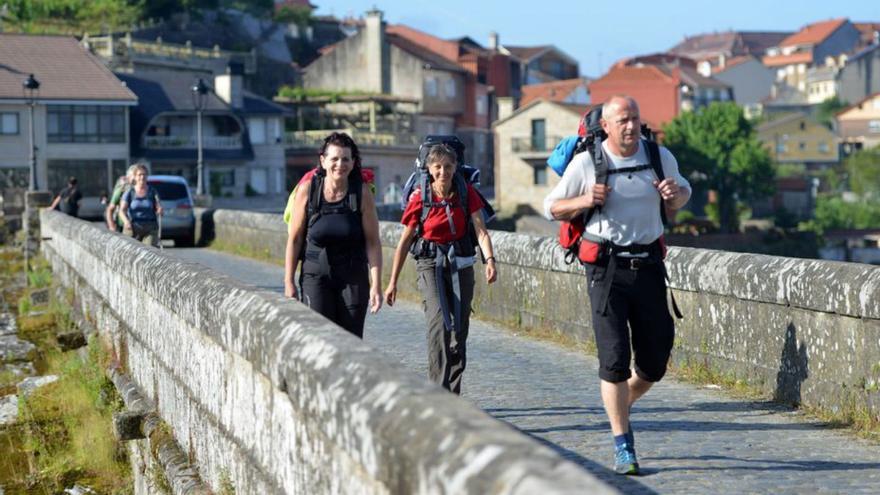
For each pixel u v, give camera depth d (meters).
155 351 26.12
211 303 19.02
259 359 15.67
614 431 19.09
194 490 19.34
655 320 19.27
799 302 24.20
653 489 17.95
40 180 189.12
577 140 19.61
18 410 37.88
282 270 64.69
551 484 7.76
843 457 20.03
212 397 19.17
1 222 98.69
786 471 19.03
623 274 19.06
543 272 37.41
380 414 10.60
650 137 19.81
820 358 23.69
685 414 24.02
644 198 19.03
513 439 8.78
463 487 8.57
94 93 192.25
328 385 12.35
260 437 15.94
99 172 195.00
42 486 30.94
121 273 32.59
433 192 23.41
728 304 27.19
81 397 35.28
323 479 12.71
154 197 51.69
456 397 10.20
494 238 40.81
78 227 50.50
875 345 21.95
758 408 24.48
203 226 87.44
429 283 23.42
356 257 22.33
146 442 24.98
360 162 22.45
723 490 17.83
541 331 37.41
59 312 54.91
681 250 29.39
